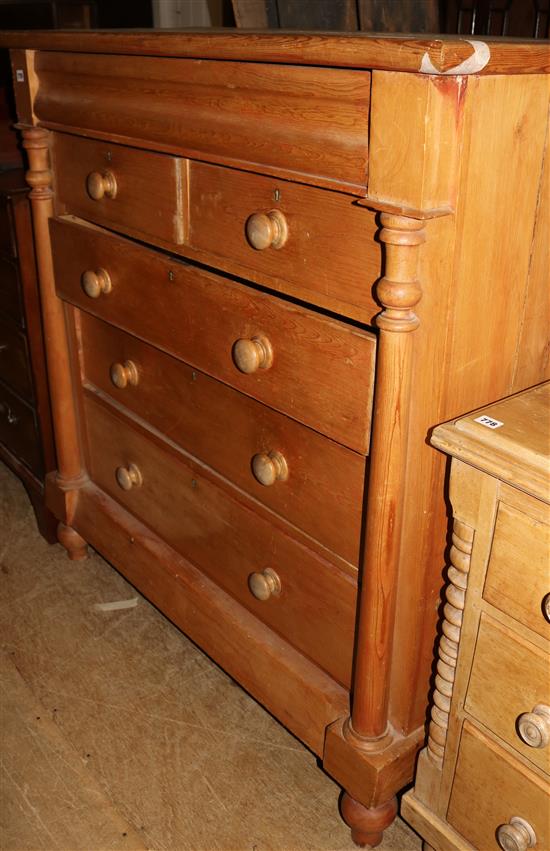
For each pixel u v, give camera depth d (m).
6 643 1.63
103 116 1.23
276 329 1.05
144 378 1.44
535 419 0.90
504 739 0.97
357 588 1.12
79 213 1.42
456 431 0.88
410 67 0.74
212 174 1.08
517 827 0.98
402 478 0.97
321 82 0.87
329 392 1.01
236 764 1.37
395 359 0.89
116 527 1.63
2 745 1.40
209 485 1.36
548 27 1.39
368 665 1.09
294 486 1.17
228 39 0.91
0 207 1.62
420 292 0.85
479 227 0.88
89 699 1.50
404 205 0.81
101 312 1.44
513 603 0.89
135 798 1.31
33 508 2.06
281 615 1.29
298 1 1.50
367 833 1.22
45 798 1.30
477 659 0.97
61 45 1.23
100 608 1.73
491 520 0.89
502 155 0.85
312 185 0.92
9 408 1.92
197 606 1.43
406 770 1.17
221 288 1.12
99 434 1.65
